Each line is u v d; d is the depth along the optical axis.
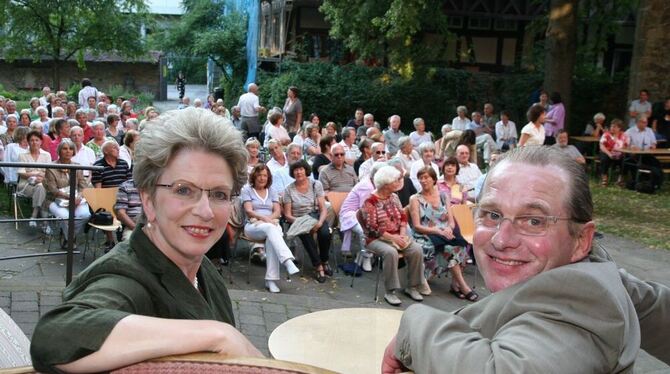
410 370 1.30
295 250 7.77
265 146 12.08
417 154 10.19
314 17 24.56
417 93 22.73
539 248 1.39
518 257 1.40
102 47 28.05
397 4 16.89
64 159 7.95
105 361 1.18
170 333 1.20
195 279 1.79
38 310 4.93
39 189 8.26
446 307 6.68
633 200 13.09
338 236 9.10
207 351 1.21
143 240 1.60
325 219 7.48
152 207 1.63
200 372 1.13
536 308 1.22
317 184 7.71
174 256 1.64
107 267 1.49
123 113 15.59
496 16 24.66
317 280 7.15
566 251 1.41
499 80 23.53
